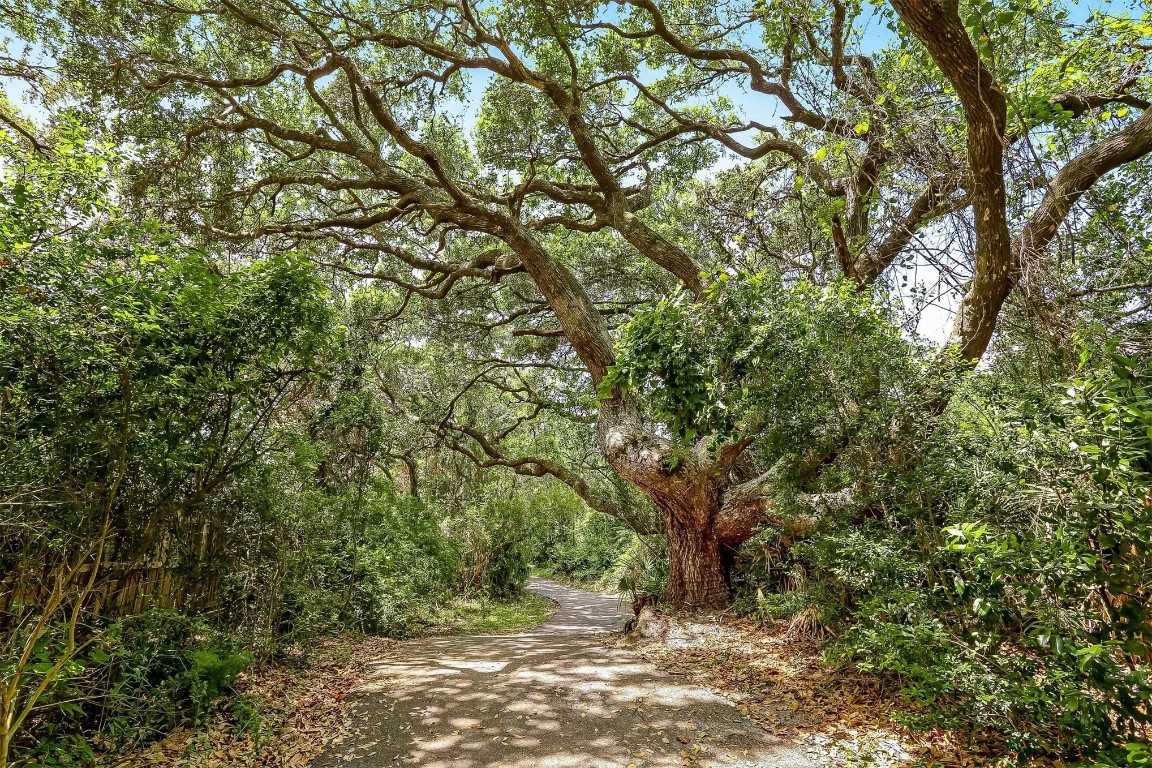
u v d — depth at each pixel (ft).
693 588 29.19
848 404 16.43
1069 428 10.04
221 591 19.35
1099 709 9.64
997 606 11.37
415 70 38.50
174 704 14.58
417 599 40.40
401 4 33.94
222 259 20.27
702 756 13.46
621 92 39.65
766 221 27.81
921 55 20.25
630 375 18.51
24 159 11.45
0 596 12.23
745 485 29.22
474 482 60.90
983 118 15.16
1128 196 18.94
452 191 31.71
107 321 11.30
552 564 101.71
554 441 65.98
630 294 48.96
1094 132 20.42
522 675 20.56
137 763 12.56
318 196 40.06
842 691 16.62
